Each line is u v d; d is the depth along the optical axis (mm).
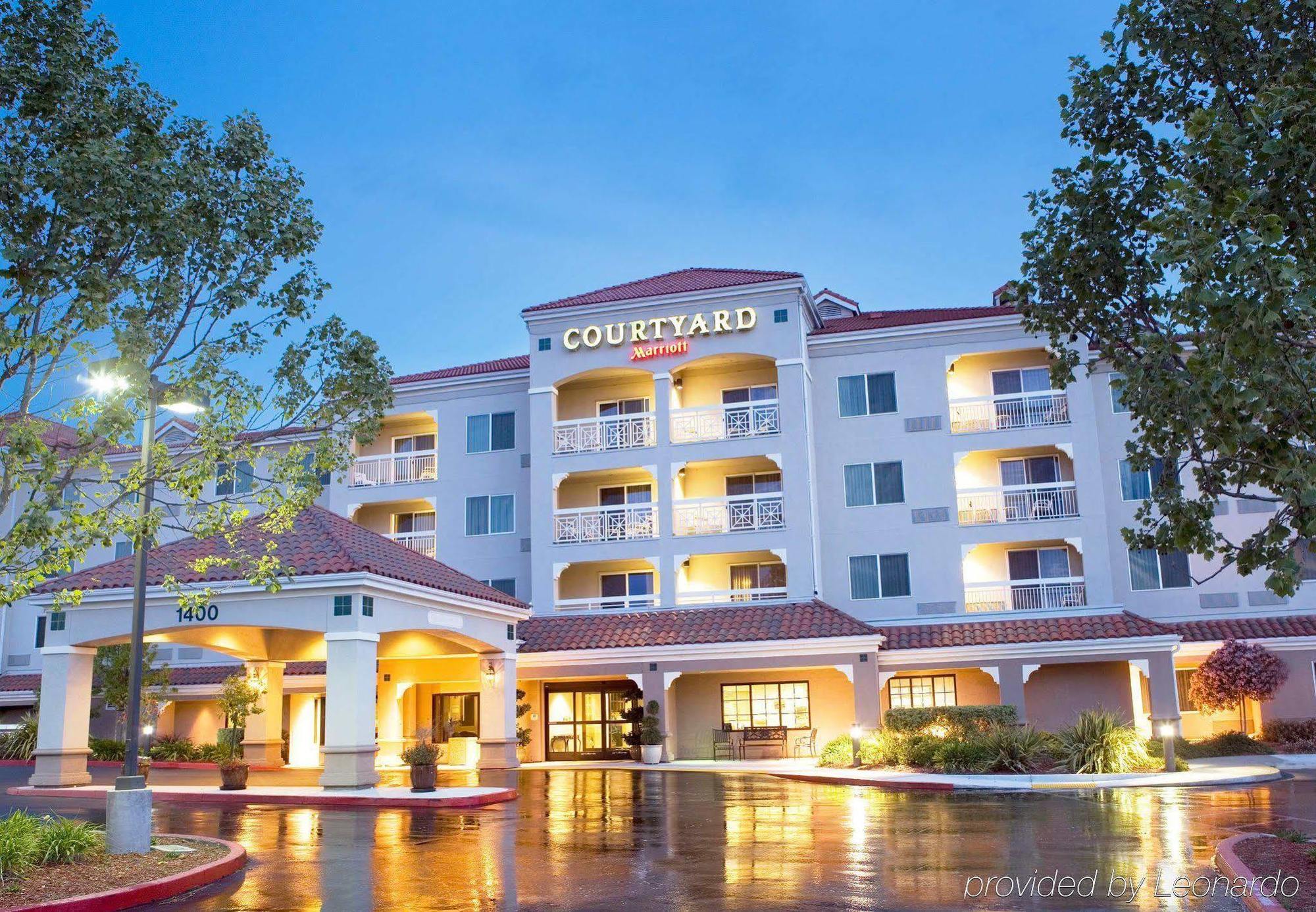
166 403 14352
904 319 37594
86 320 12000
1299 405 8062
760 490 36500
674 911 9883
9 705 38719
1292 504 8523
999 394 36000
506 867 12539
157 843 14047
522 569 37969
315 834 15828
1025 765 24250
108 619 24016
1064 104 12617
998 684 31422
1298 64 10672
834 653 30469
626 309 36812
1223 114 11336
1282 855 11664
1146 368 10555
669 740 31750
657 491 35562
